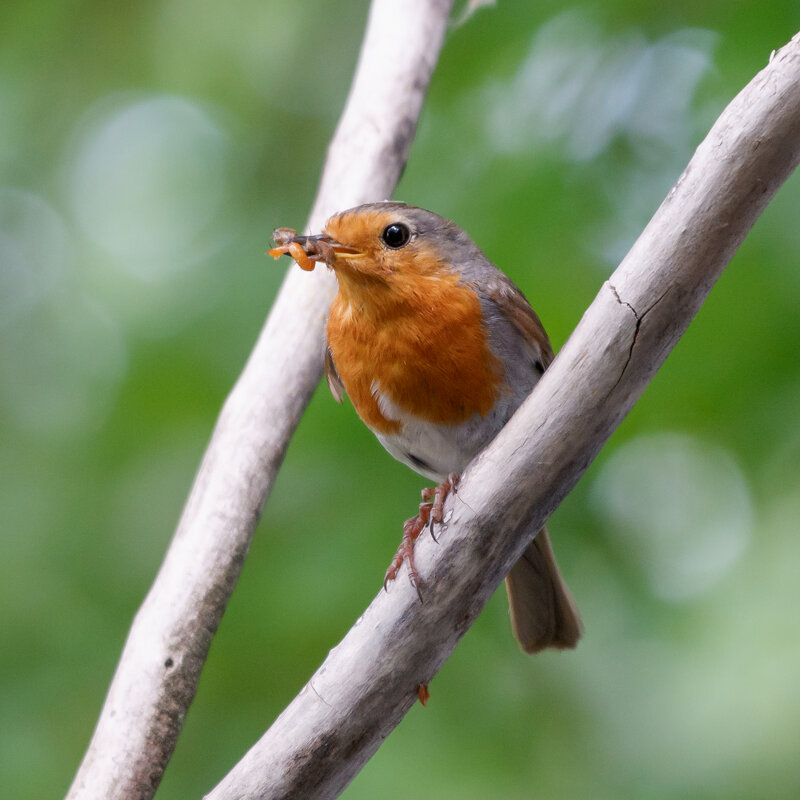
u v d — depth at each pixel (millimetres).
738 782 9445
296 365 7855
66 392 12383
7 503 11516
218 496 7367
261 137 12898
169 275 12320
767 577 9984
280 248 7609
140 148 13273
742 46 10797
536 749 10602
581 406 5883
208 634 7000
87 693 10398
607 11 11148
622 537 11266
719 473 10836
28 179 13273
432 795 10125
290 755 5953
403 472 10695
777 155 5617
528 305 7914
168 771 10266
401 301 7477
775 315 10164
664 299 5785
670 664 10562
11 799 9891
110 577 11047
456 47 11539
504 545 6004
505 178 11109
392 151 8438
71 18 12445
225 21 12586
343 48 12727
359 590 10289
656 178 11055
